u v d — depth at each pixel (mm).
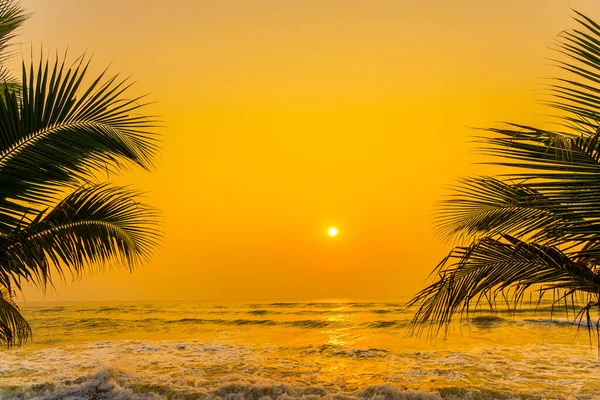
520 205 3406
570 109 2469
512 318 18719
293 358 10578
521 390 7000
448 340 13289
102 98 3756
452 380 7820
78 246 4469
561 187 2570
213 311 32312
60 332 18125
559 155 2475
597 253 2588
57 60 3547
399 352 11133
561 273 2922
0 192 3691
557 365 8969
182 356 10969
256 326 20391
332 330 18109
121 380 8008
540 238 2762
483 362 9422
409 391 7031
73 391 7438
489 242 3129
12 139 3590
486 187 3559
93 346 13039
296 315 26812
